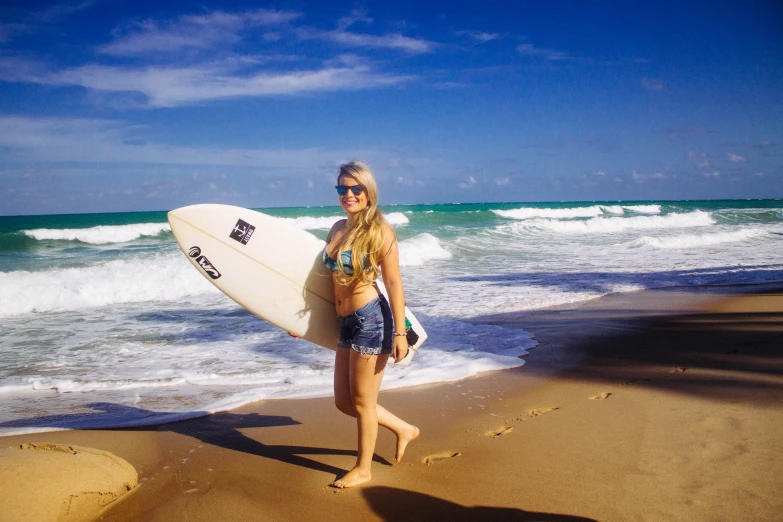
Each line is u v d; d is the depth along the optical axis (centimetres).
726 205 6325
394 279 275
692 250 1633
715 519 242
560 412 392
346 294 280
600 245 1808
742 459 300
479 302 856
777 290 930
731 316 724
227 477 297
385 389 451
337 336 325
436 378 477
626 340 613
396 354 279
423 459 319
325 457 325
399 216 3047
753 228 2512
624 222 2720
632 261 1377
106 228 2098
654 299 870
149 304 901
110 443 345
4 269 1223
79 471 256
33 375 513
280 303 329
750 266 1247
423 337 320
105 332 699
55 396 452
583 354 557
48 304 858
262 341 646
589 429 357
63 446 283
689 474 286
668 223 2936
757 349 551
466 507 263
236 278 335
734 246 1748
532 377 481
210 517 256
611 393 432
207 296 973
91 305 892
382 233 271
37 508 230
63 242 2009
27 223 3694
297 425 379
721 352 546
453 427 369
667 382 453
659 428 352
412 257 1402
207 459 321
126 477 278
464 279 1099
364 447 288
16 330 713
